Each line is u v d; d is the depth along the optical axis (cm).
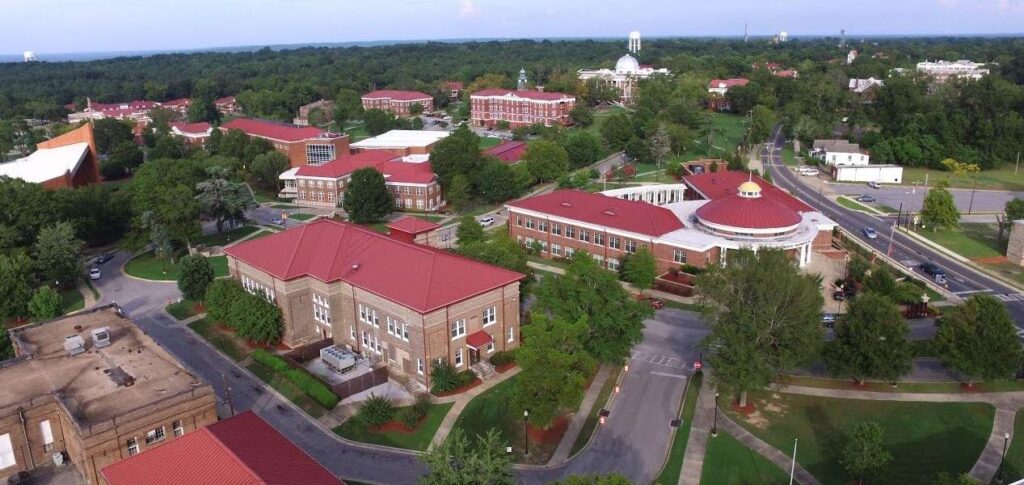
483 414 6494
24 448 5384
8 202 10806
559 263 11125
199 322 8838
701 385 7006
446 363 7000
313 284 7919
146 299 9900
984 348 6612
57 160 15125
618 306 6962
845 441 6062
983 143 19025
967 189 16462
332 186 15562
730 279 6347
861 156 18612
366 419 6300
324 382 6906
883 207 14762
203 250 12238
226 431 4650
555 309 6988
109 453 5053
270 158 17025
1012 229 11106
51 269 10138
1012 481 5494
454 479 4344
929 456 5853
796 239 9788
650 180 16912
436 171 15562
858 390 6894
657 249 10031
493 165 15225
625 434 6212
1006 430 6194
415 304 6744
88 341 6562
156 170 13938
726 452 5947
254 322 7750
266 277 8138
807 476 5631
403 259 7469
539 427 6016
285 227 13875
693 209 11431
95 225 12369
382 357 7456
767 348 6300
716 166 16788
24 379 5809
